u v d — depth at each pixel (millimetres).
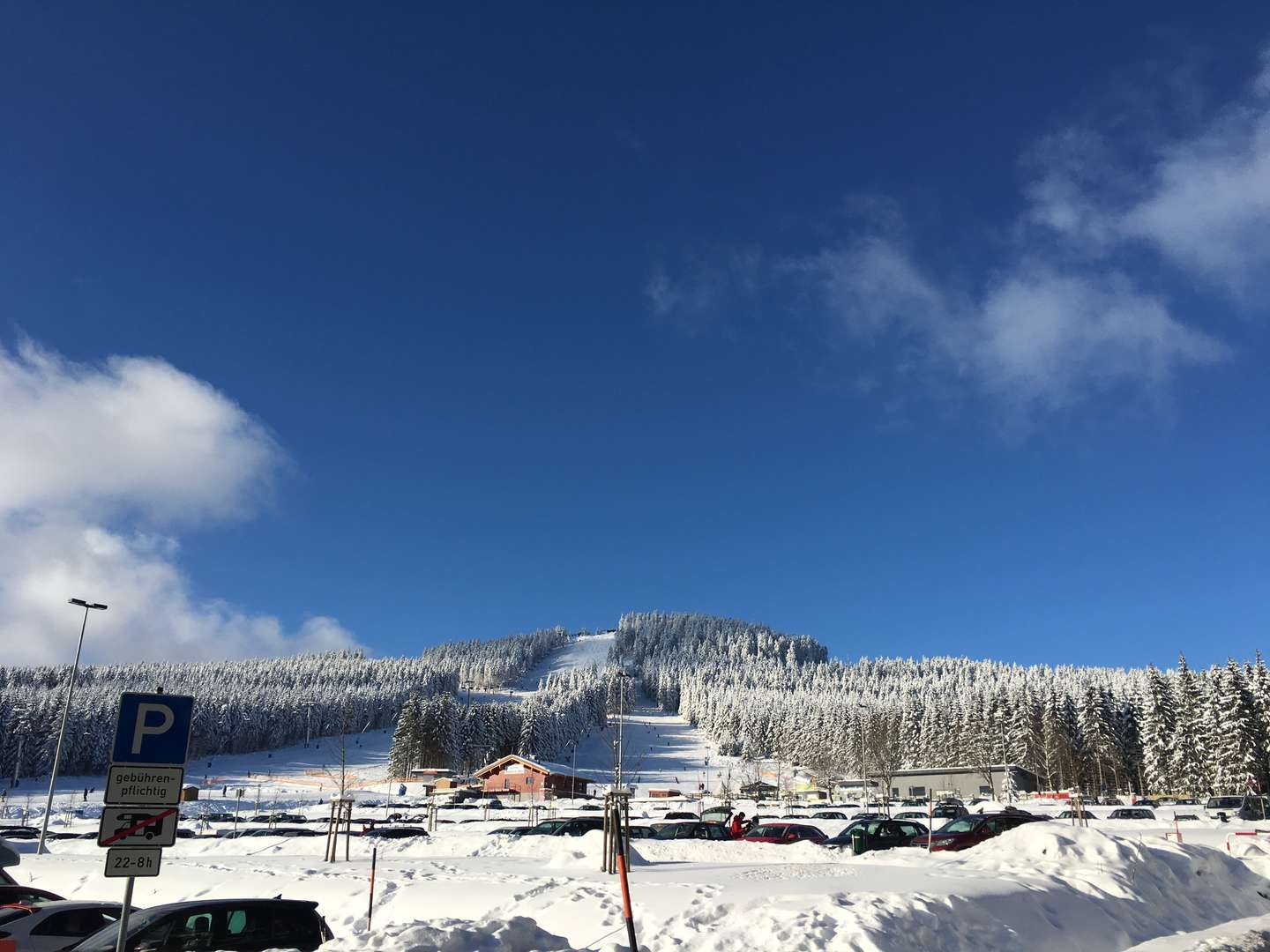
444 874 19938
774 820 56000
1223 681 71812
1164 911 15266
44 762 128500
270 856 28625
